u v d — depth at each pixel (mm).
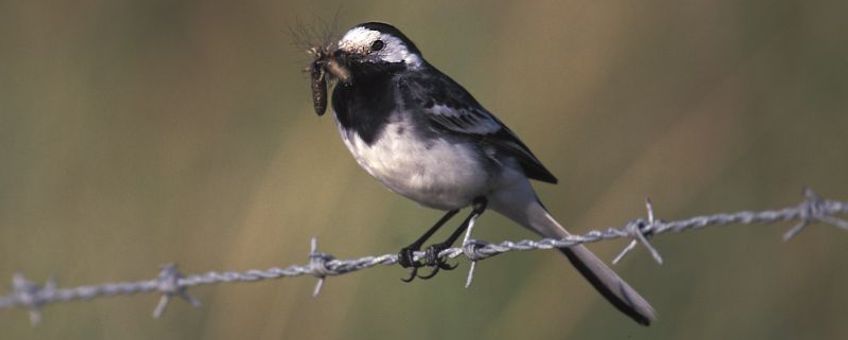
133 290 7910
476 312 12406
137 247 14445
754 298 13219
